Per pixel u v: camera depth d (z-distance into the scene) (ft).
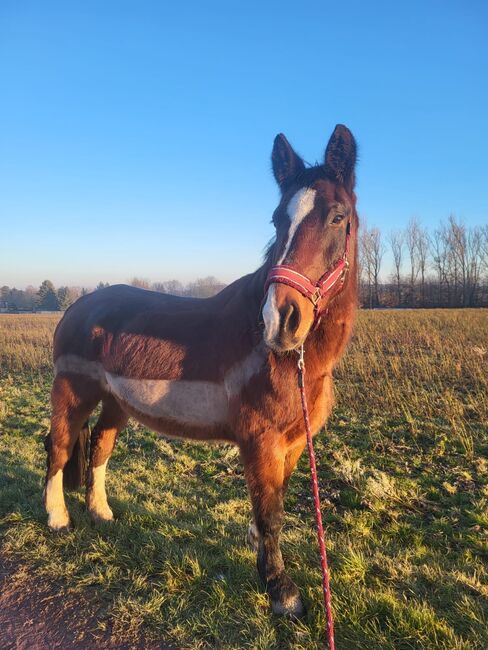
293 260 7.59
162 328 10.43
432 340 44.01
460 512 12.67
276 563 8.72
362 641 7.73
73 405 11.92
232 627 8.16
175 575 9.64
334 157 8.36
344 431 20.27
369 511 12.93
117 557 10.34
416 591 9.14
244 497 14.03
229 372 9.03
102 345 11.48
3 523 11.98
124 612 8.53
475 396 25.25
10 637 8.04
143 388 10.29
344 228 8.13
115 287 13.34
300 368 7.72
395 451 17.60
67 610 8.75
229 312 9.52
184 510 12.76
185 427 10.02
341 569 9.82
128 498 13.46
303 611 8.55
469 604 8.57
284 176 8.98
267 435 8.52
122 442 19.49
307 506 13.50
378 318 71.10
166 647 7.74
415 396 23.59
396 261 176.04
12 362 41.88
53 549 10.85
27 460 16.80
